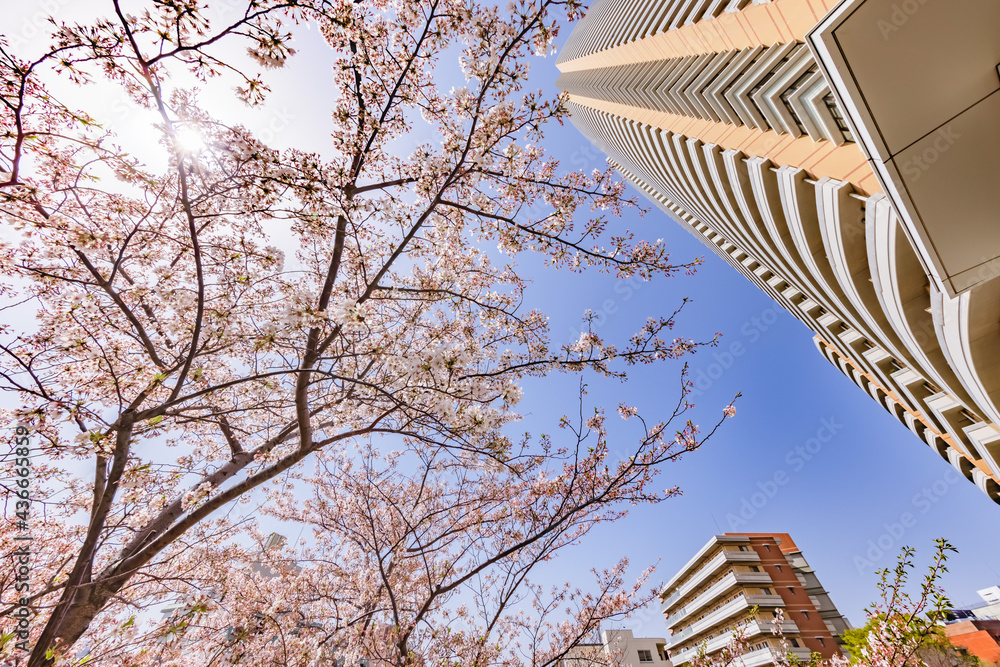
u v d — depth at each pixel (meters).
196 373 3.11
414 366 3.25
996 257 3.63
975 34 3.18
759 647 26.59
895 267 5.78
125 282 4.61
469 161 4.47
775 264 13.42
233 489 3.97
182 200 3.12
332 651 5.48
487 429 3.51
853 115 3.55
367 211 4.41
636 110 18.30
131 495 3.78
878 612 6.05
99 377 3.81
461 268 6.00
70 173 3.27
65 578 3.64
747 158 9.49
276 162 3.35
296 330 3.30
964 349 4.88
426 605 4.49
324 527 7.29
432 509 6.86
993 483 10.12
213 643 5.61
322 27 4.02
